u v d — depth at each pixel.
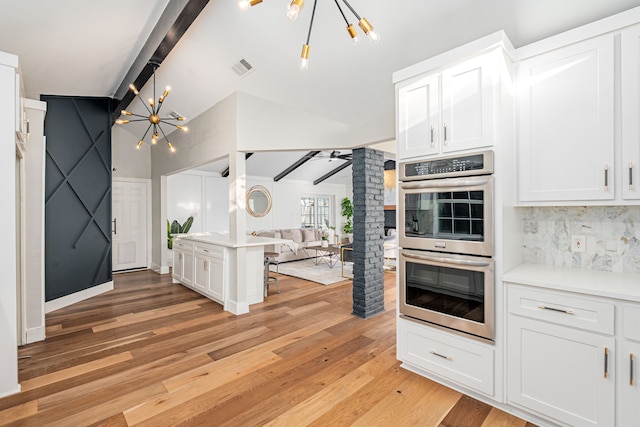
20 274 2.96
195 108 4.78
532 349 1.82
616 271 2.01
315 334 3.21
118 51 3.68
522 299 1.85
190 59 3.70
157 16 3.14
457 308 2.10
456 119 2.09
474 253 2.00
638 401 1.50
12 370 2.18
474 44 2.00
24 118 2.87
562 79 1.90
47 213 4.25
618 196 1.72
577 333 1.66
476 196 1.99
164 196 6.36
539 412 1.80
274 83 3.53
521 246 2.32
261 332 3.26
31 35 2.84
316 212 10.67
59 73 3.82
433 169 2.20
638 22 1.65
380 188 3.91
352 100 3.29
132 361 2.64
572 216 2.17
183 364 2.59
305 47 1.74
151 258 6.81
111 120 5.19
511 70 2.06
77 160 4.70
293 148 3.86
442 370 2.21
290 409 2.02
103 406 2.04
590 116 1.80
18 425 1.86
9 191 2.20
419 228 2.29
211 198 8.04
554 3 1.88
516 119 2.08
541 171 1.99
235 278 3.86
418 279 2.32
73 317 3.74
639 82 1.65
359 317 3.72
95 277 4.81
